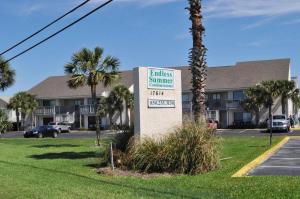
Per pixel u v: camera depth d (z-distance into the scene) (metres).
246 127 58.44
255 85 58.66
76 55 33.12
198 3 18.27
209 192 11.88
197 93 18.14
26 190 13.16
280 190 11.55
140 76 17.59
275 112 58.78
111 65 33.47
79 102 73.75
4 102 82.75
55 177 15.59
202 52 18.25
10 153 25.53
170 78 18.73
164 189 12.58
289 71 64.06
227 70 65.12
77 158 21.73
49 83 79.44
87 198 11.68
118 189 12.80
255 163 16.91
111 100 65.38
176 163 15.63
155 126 17.92
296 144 25.33
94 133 58.12
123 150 17.66
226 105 61.78
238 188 12.16
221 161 17.67
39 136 53.44
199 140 15.63
